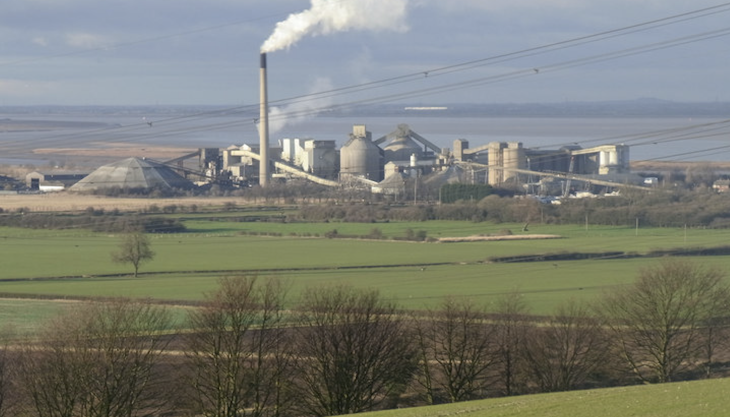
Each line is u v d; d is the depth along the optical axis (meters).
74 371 130.25
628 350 163.25
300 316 166.38
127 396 132.25
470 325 157.62
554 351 156.12
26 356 145.88
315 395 140.62
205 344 143.50
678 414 95.50
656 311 164.00
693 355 165.75
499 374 153.62
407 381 148.75
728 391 107.38
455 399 146.00
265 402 139.12
